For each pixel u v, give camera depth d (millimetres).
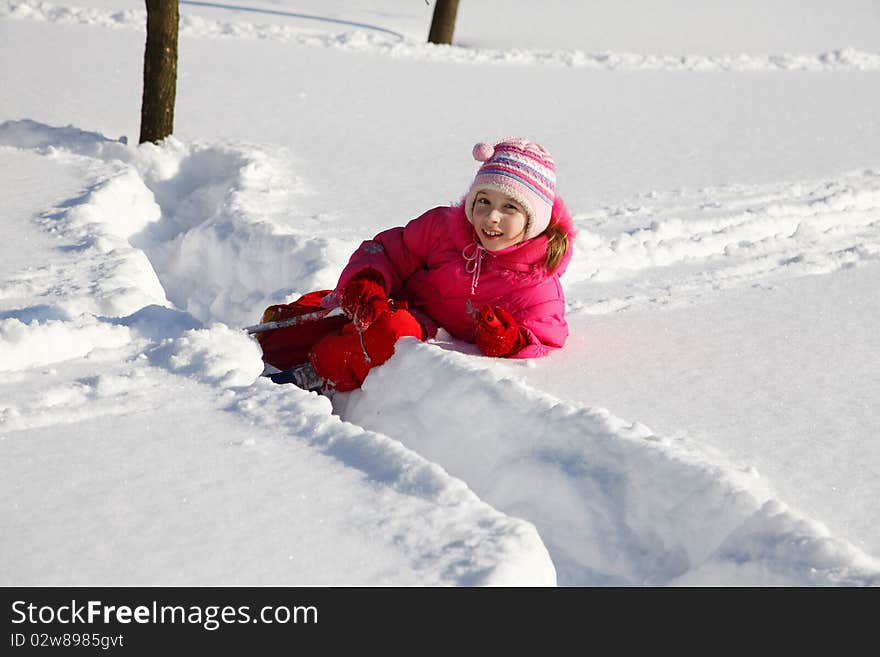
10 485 6195
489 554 5664
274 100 22047
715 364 9016
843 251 12945
